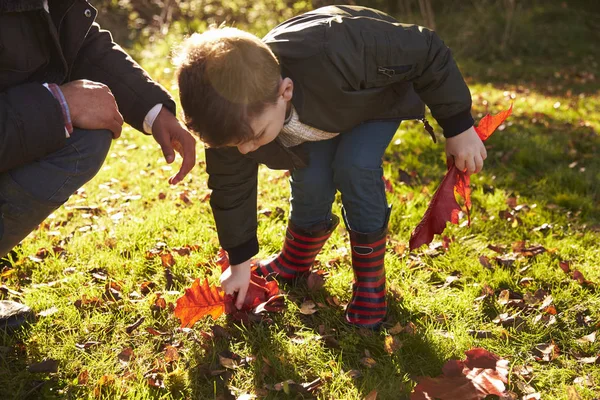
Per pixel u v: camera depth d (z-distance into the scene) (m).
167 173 3.93
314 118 2.03
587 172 4.19
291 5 10.66
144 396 1.92
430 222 2.17
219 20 9.98
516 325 2.37
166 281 2.57
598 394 1.99
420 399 1.90
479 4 11.20
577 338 2.32
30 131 1.78
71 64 2.05
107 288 2.50
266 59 1.80
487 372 1.99
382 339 2.24
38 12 1.88
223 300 2.24
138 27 9.61
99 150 1.97
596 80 8.67
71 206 3.36
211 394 1.96
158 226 3.04
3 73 1.90
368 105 2.08
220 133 1.77
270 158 2.14
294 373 2.05
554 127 5.51
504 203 3.56
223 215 2.17
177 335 2.23
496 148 4.73
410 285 2.60
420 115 2.29
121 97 2.16
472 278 2.71
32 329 2.22
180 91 1.77
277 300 2.39
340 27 2.00
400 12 11.34
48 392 1.93
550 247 3.04
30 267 2.70
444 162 4.34
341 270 2.68
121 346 2.17
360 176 2.20
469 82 8.25
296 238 2.51
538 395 1.94
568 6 11.64
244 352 2.14
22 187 1.87
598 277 2.73
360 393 1.95
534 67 9.45
